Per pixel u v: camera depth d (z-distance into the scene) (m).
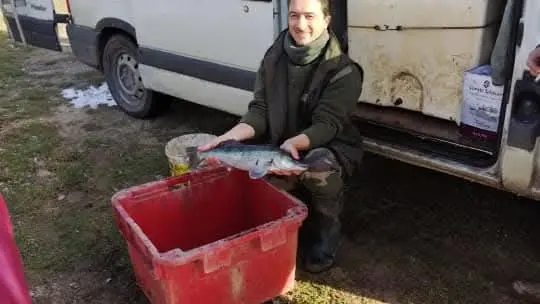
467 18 2.70
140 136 4.42
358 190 3.54
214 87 3.71
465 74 2.72
